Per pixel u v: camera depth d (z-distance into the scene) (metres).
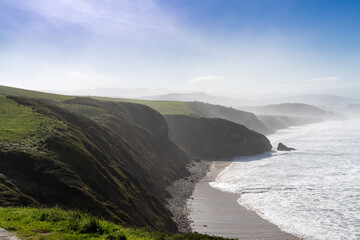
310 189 54.12
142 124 88.81
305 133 178.25
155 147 77.19
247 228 37.38
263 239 33.91
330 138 143.62
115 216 27.73
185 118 119.44
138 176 50.12
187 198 52.06
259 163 86.38
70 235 12.02
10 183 24.69
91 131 49.53
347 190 52.53
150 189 50.50
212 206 47.09
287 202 47.22
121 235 12.55
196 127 114.75
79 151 35.12
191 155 101.25
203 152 106.19
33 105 48.53
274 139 148.25
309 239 33.44
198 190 57.69
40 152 31.08
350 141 128.25
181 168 74.56
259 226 37.88
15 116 41.66
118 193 34.03
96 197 29.22
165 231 34.53
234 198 51.06
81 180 30.22
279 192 53.16
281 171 72.00
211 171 78.12
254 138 108.62
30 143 32.41
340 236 33.75
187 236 19.00
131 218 30.75
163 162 71.38
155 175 60.34
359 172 66.94
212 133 109.38
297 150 107.94
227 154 104.06
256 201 48.62
